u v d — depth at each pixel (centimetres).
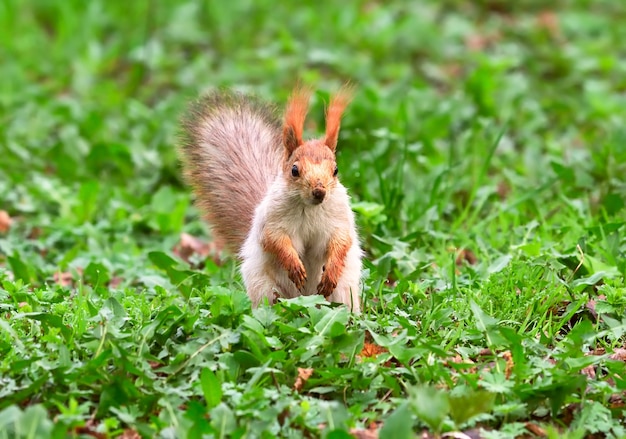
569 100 1844
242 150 1081
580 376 811
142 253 1292
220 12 2294
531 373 829
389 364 887
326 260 958
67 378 810
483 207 1362
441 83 1983
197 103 1129
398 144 1496
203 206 1089
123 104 1853
